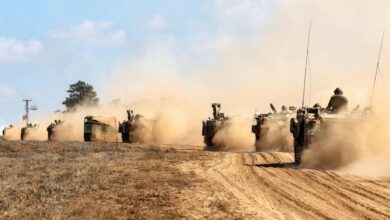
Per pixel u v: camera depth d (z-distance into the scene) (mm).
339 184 20000
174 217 14219
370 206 15422
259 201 16375
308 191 18328
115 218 14352
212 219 13844
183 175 23062
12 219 14516
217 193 17969
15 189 19844
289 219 13719
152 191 18609
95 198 17578
